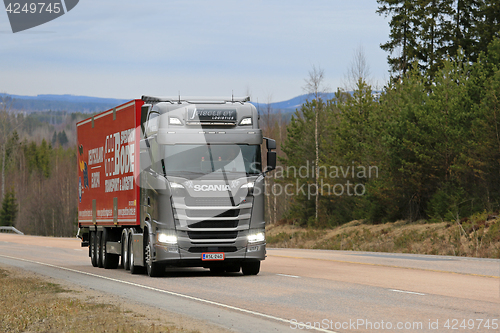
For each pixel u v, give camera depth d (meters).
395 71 103.69
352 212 80.38
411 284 26.12
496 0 90.62
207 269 36.38
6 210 193.62
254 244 28.94
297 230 89.62
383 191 67.12
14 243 78.25
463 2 99.00
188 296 22.45
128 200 33.03
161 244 28.48
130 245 34.09
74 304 20.44
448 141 58.78
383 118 69.50
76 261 45.44
